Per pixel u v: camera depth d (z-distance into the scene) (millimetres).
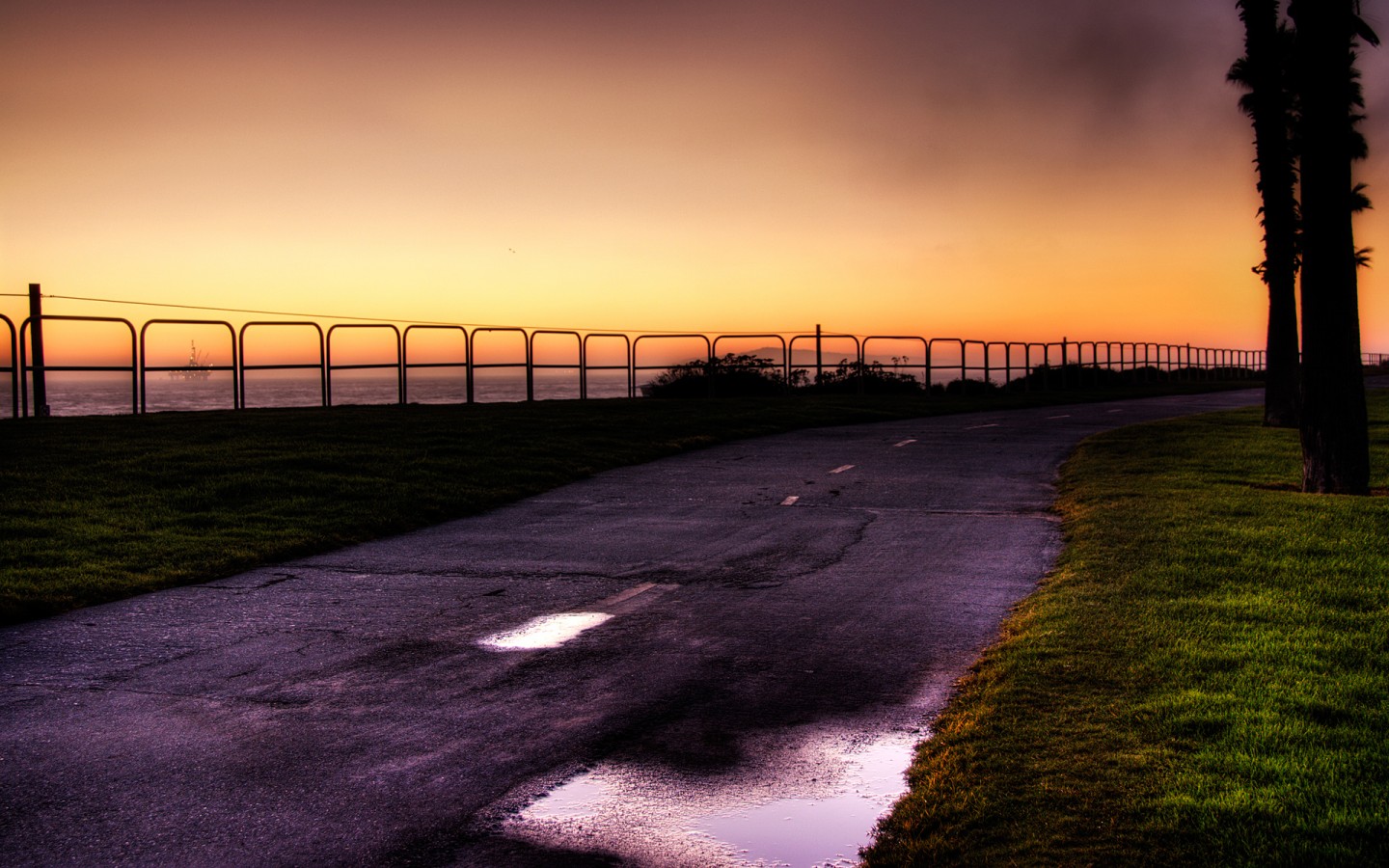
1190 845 3414
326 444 16328
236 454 14719
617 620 7086
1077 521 10406
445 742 4812
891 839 3701
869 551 9477
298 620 7215
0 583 7957
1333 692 4863
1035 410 30078
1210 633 5973
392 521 11055
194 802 4152
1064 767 4105
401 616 7301
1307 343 12055
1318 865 3232
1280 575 7461
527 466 14992
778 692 5445
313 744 4809
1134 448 17047
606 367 30422
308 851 3727
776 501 12609
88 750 4746
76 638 6762
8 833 3877
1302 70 12086
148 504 11312
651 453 17250
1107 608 6652
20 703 5441
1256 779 3881
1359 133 17766
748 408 25938
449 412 23094
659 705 5281
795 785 4254
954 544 9719
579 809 4059
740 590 7953
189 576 8562
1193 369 56344
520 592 8023
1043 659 5602
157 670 6043
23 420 19609
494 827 3912
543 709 5262
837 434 21266
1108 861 3344
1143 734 4398
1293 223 20312
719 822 3934
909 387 37312
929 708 5145
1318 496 11352
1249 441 18078
